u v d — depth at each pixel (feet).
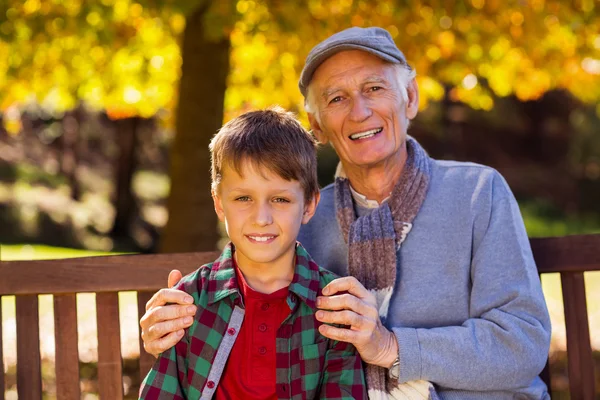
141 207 49.42
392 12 16.02
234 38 18.48
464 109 57.88
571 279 7.63
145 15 17.60
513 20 16.84
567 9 16.62
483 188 7.34
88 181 52.37
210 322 6.73
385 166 7.67
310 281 6.82
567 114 60.90
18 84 19.74
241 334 6.69
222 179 6.81
